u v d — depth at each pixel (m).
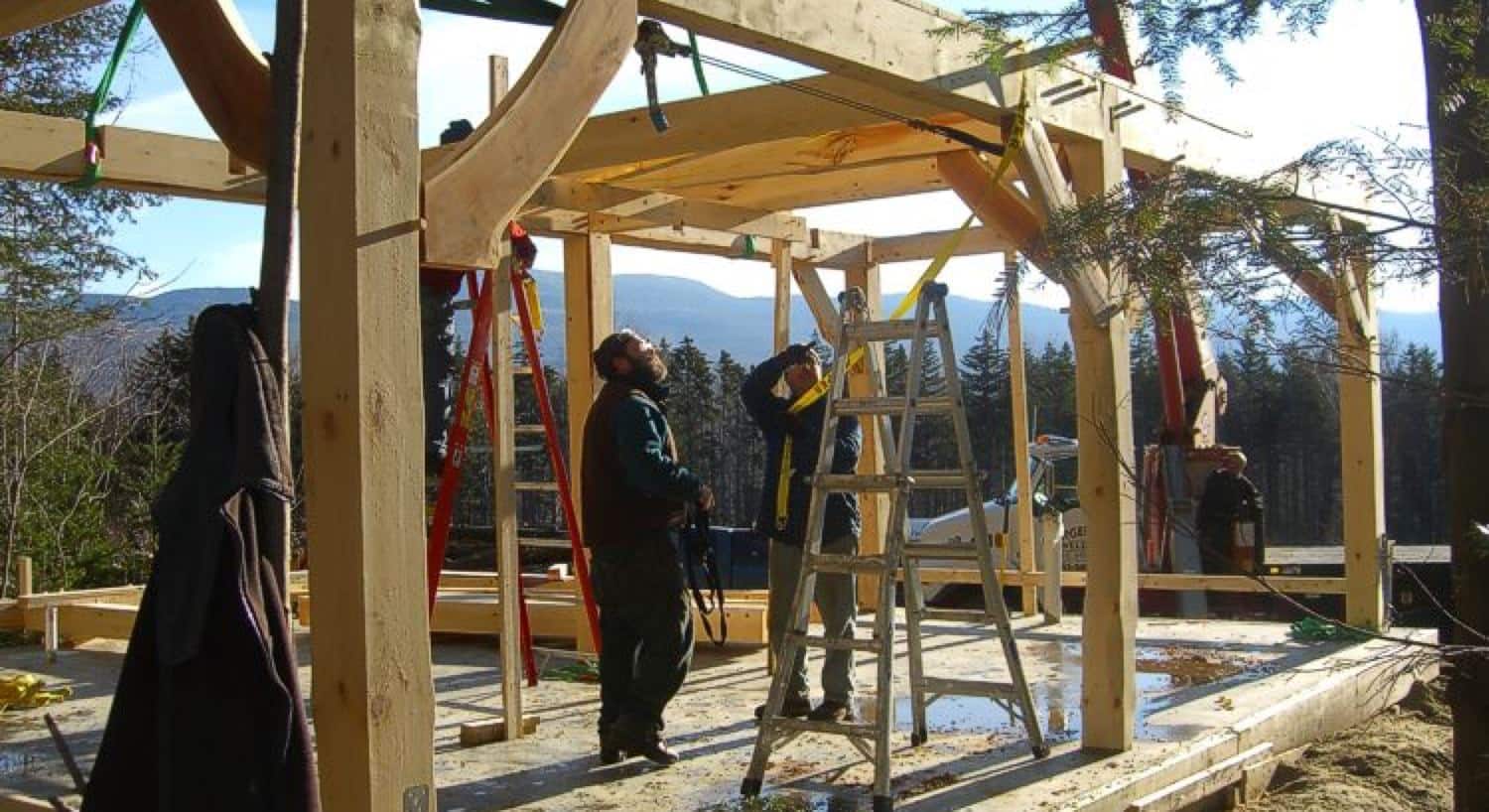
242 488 2.84
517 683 5.86
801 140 7.16
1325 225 3.08
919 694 5.62
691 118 6.46
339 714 3.03
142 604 2.95
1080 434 5.51
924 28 4.89
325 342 3.07
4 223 14.16
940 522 13.18
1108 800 4.87
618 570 5.30
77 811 4.54
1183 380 10.09
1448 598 10.59
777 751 5.58
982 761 5.33
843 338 5.25
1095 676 5.50
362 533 3.00
